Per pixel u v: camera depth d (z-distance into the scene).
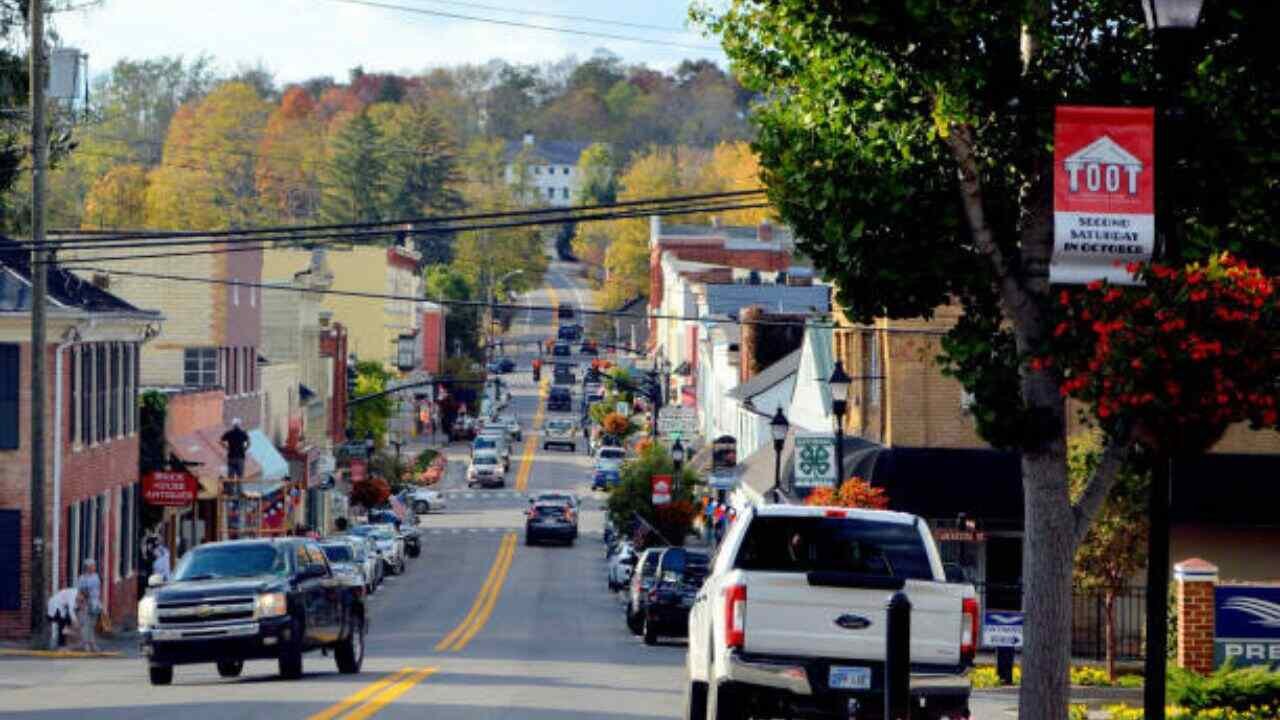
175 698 31.31
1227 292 19.16
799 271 138.50
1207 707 32.81
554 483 162.62
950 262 24.33
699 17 24.77
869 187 23.61
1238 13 22.33
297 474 98.81
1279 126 22.66
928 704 21.58
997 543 51.47
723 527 84.56
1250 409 19.27
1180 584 37.34
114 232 86.56
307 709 28.47
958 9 22.38
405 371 166.38
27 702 31.00
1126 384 19.34
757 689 21.62
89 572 52.38
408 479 142.62
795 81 24.30
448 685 34.88
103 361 62.81
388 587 86.88
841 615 21.52
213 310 88.06
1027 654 24.08
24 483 56.09
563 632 62.00
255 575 35.50
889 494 50.69
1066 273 20.80
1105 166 20.70
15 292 56.34
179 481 68.88
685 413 103.88
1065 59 23.67
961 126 23.59
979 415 24.41
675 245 187.50
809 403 72.94
